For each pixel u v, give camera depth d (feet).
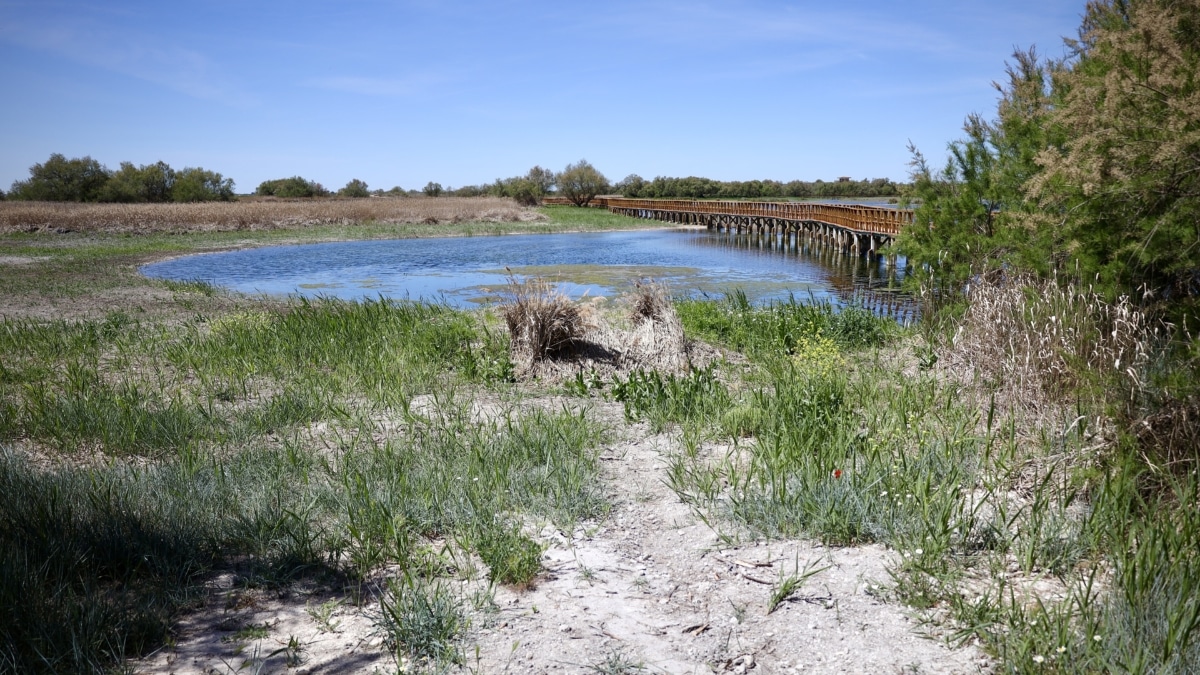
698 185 322.34
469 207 200.95
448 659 11.19
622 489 18.54
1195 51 20.38
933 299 37.93
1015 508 15.75
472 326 41.32
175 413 23.75
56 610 12.01
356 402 26.84
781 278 76.69
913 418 21.42
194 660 11.39
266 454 20.38
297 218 163.84
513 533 15.14
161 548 14.53
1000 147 36.70
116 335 40.06
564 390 28.68
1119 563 12.85
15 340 37.81
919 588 12.83
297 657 11.41
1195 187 19.04
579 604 13.03
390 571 14.33
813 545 14.96
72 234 131.23
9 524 14.87
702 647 11.62
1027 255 28.37
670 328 33.22
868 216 90.27
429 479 17.94
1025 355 21.91
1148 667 10.19
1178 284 23.84
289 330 37.83
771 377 29.22
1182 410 15.49
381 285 74.49
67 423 23.06
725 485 18.31
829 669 10.94
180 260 100.12
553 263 94.99
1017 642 10.91
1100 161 19.42
